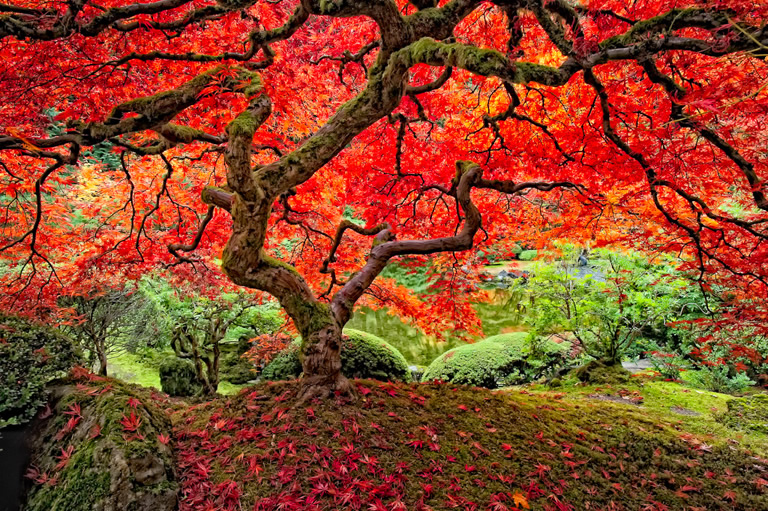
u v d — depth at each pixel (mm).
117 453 2166
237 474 2387
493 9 4230
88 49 3082
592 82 3162
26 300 3996
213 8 2703
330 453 2561
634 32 2279
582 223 4570
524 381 6809
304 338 3111
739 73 2533
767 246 3402
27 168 4008
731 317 3607
